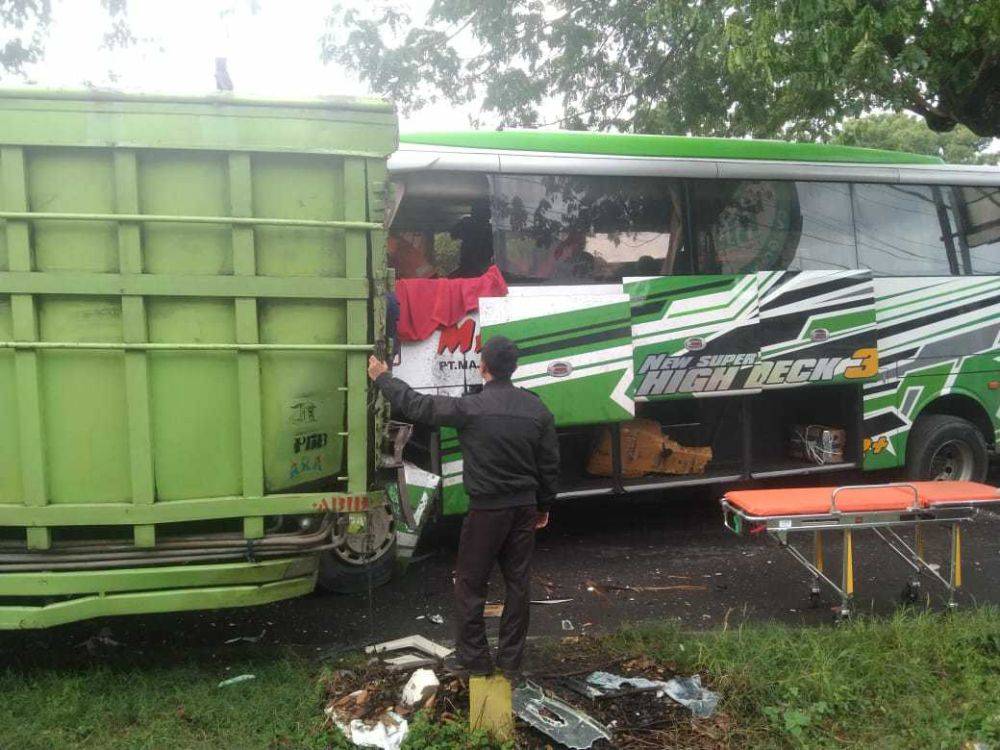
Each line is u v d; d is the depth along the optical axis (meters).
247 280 3.88
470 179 6.41
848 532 4.91
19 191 3.69
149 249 3.81
